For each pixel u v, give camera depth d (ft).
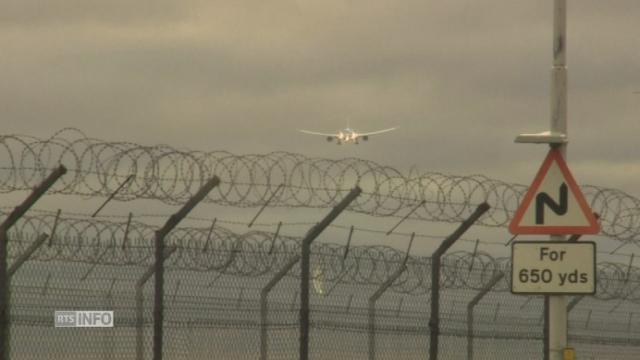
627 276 206.59
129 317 166.81
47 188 152.05
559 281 153.89
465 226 186.60
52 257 156.46
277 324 179.42
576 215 153.99
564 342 155.22
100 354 173.78
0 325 153.89
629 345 232.53
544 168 154.40
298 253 175.94
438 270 188.34
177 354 184.65
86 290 164.35
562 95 157.38
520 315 213.05
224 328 175.22
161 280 163.32
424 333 191.93
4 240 152.56
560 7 158.20
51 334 175.73
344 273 181.27
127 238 161.17
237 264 171.12
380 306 192.44
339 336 203.21
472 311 199.52
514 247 154.51
